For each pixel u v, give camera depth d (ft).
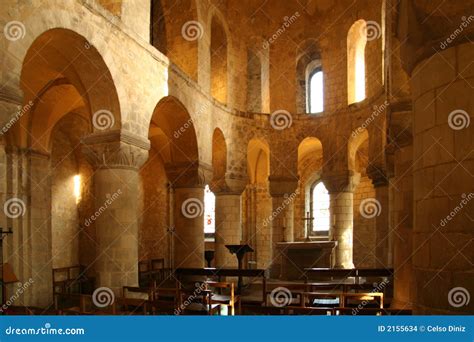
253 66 78.54
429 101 15.06
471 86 13.94
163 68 45.57
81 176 60.39
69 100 47.96
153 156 70.13
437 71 14.78
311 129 68.33
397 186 32.65
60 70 38.60
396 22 19.21
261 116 69.67
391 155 42.34
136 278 39.11
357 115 62.39
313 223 83.92
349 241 64.18
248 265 78.33
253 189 83.51
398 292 32.37
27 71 40.01
